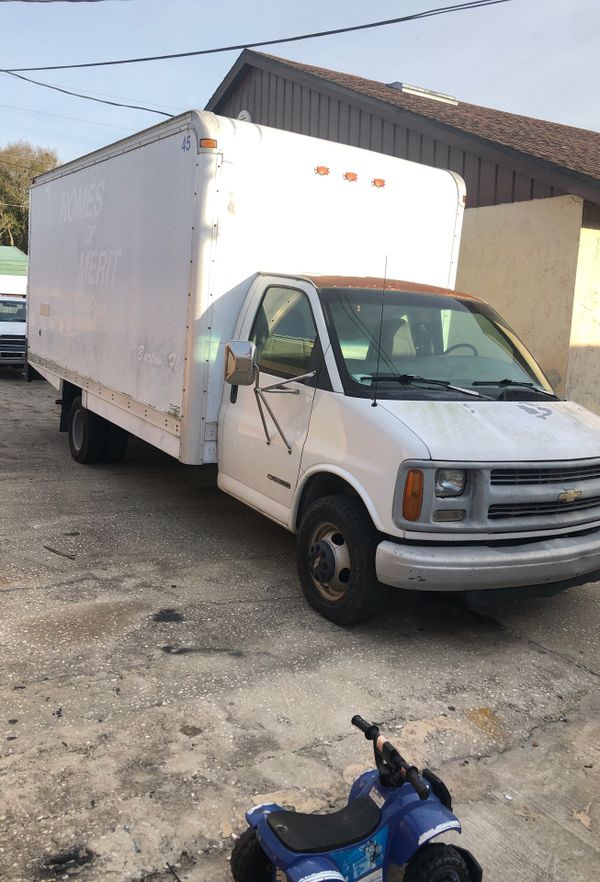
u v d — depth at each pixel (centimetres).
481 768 335
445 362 514
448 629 477
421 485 406
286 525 509
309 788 310
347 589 451
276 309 545
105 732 339
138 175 655
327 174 598
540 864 279
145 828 281
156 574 537
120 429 856
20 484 773
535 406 484
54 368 919
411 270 654
